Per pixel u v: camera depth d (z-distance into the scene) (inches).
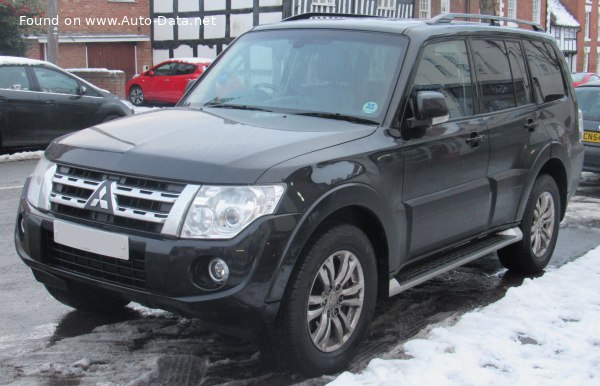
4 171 450.0
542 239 246.1
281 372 160.1
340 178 154.7
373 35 195.5
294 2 1042.1
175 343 175.3
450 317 197.5
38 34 973.2
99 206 150.3
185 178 143.3
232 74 207.8
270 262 140.9
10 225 300.7
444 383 149.3
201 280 141.3
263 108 189.3
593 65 2091.5
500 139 213.2
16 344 173.6
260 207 141.3
